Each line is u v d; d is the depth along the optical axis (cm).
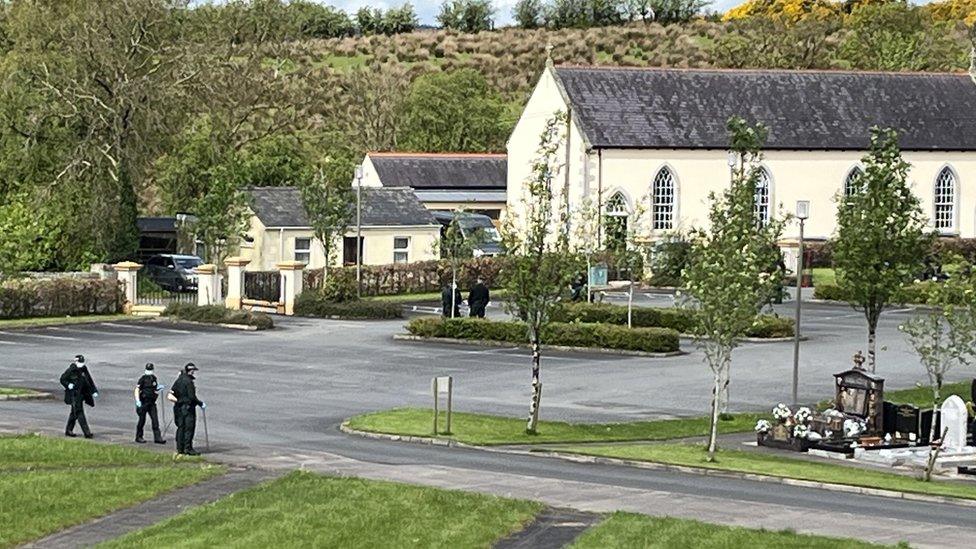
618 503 3128
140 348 6319
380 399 5003
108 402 4828
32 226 8188
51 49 8981
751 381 5434
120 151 8794
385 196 9325
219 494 3183
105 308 7781
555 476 3562
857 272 5047
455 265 7981
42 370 5625
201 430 4275
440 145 14062
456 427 4369
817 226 9788
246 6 11106
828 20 19050
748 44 17288
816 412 4500
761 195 9694
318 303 7656
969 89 10250
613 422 4606
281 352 6206
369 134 14738
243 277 7981
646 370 5709
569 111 9394
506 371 5678
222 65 9994
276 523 2827
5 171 8762
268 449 3919
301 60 17200
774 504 3181
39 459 3616
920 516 3080
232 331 6988
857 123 9925
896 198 5088
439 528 2792
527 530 2822
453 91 14512
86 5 9081
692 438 4375
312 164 11444
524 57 18825
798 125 9825
